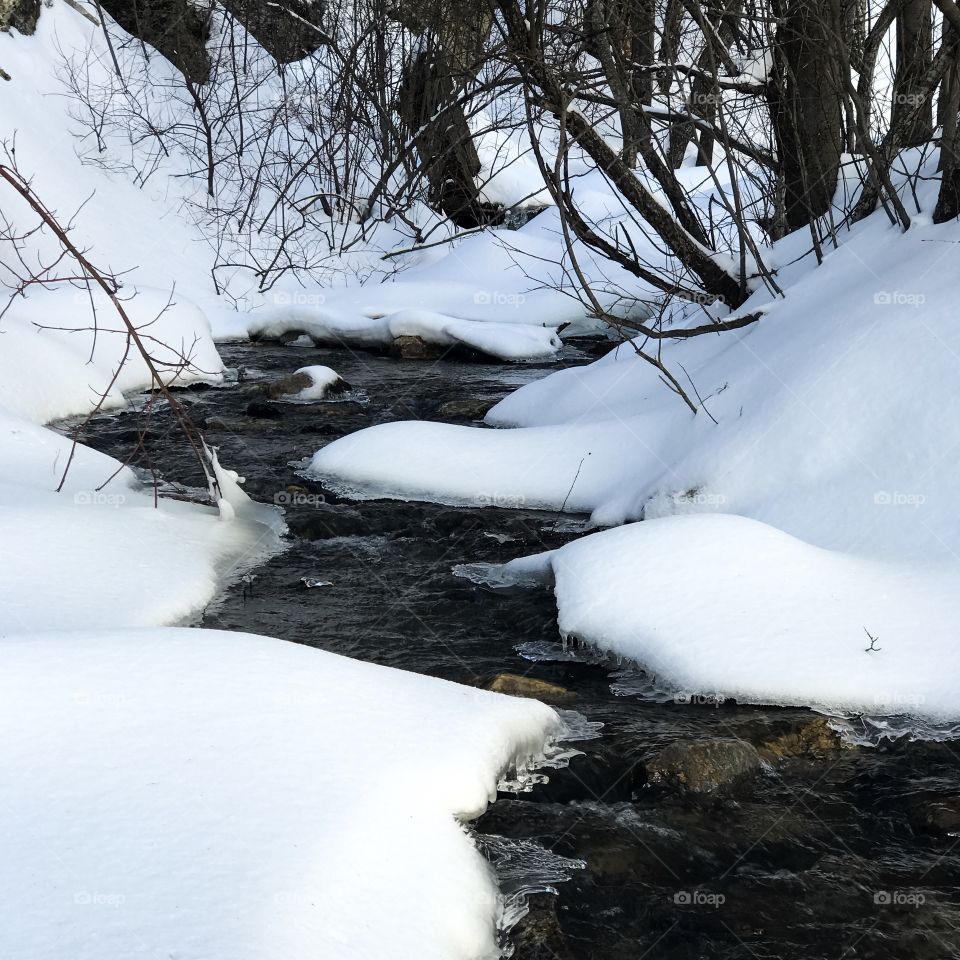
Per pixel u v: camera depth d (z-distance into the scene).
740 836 3.45
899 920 3.06
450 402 9.41
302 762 3.04
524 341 12.16
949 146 6.57
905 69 7.57
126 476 6.98
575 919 3.03
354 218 17.77
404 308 14.05
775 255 7.70
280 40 18.84
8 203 14.24
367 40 16.19
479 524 6.44
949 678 4.12
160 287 15.01
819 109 7.61
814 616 4.46
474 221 18.84
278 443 8.50
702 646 4.39
